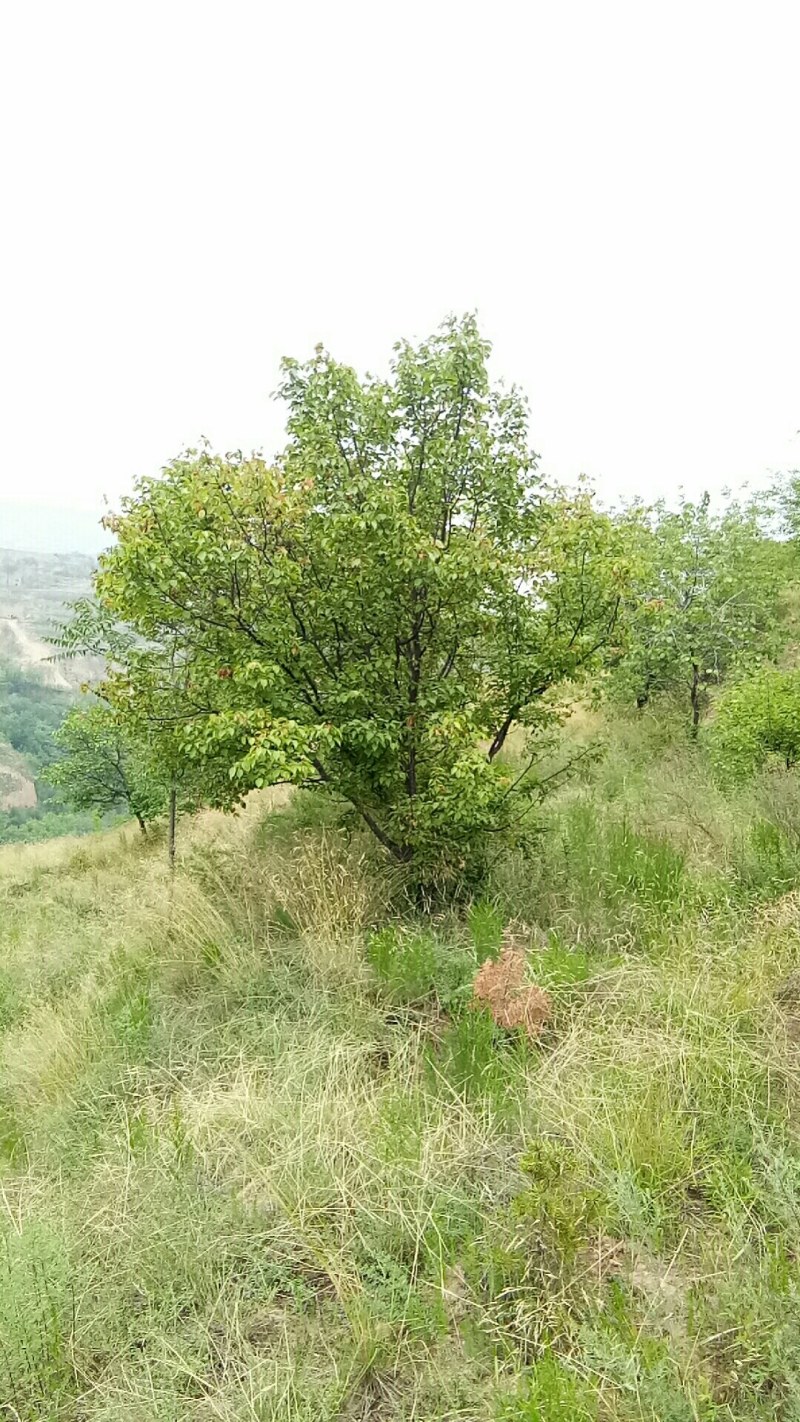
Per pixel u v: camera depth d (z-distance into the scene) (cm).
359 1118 341
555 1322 235
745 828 616
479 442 555
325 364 572
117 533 537
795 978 393
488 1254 262
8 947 723
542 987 414
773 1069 332
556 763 970
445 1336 243
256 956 502
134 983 528
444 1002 440
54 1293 262
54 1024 480
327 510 564
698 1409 201
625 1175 276
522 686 593
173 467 540
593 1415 202
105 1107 400
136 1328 257
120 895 824
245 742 501
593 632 584
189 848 943
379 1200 297
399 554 511
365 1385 235
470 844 578
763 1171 283
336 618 555
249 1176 320
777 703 726
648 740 1062
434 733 506
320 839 673
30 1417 233
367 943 502
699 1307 230
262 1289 268
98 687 628
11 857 1709
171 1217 296
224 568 508
